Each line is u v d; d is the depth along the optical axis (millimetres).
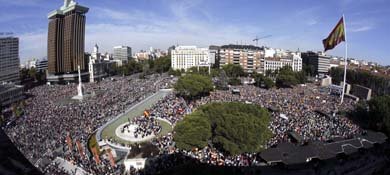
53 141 95250
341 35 152000
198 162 75125
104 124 119625
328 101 167000
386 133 107062
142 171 73750
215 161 77000
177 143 86000
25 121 119250
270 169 75688
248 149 81250
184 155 81938
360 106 138625
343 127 108188
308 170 76125
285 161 75125
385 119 108625
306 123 111125
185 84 175250
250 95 182375
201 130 86062
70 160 80188
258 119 89938
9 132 103500
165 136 99500
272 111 133250
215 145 92500
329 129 104625
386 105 115312
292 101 160500
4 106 173500
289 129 103625
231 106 100812
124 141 98625
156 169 74250
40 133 102750
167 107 145500
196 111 101625
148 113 130875
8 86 191750
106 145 95062
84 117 126812
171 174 69500
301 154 78750
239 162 78250
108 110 143375
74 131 106250
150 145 87688
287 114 126312
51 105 159000
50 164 77188
